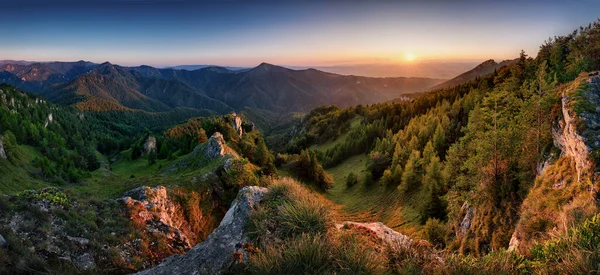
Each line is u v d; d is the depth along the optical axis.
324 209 9.04
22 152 82.12
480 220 21.58
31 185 57.09
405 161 66.44
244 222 9.00
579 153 14.83
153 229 13.69
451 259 6.90
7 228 8.98
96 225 11.66
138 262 10.83
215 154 45.66
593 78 18.50
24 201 10.98
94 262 9.74
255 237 8.30
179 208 24.39
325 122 171.12
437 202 40.72
